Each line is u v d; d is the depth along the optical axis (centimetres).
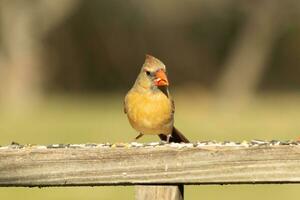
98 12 3125
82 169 332
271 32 2980
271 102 2820
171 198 330
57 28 3111
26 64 2702
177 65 3253
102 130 1764
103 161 331
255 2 2941
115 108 2425
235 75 3012
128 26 3177
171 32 3209
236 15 3073
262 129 1831
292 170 326
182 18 3131
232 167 328
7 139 1625
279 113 2295
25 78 2702
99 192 1145
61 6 2684
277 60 3278
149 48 3231
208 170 329
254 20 2972
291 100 2870
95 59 3228
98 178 331
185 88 3119
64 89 3209
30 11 2669
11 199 1080
